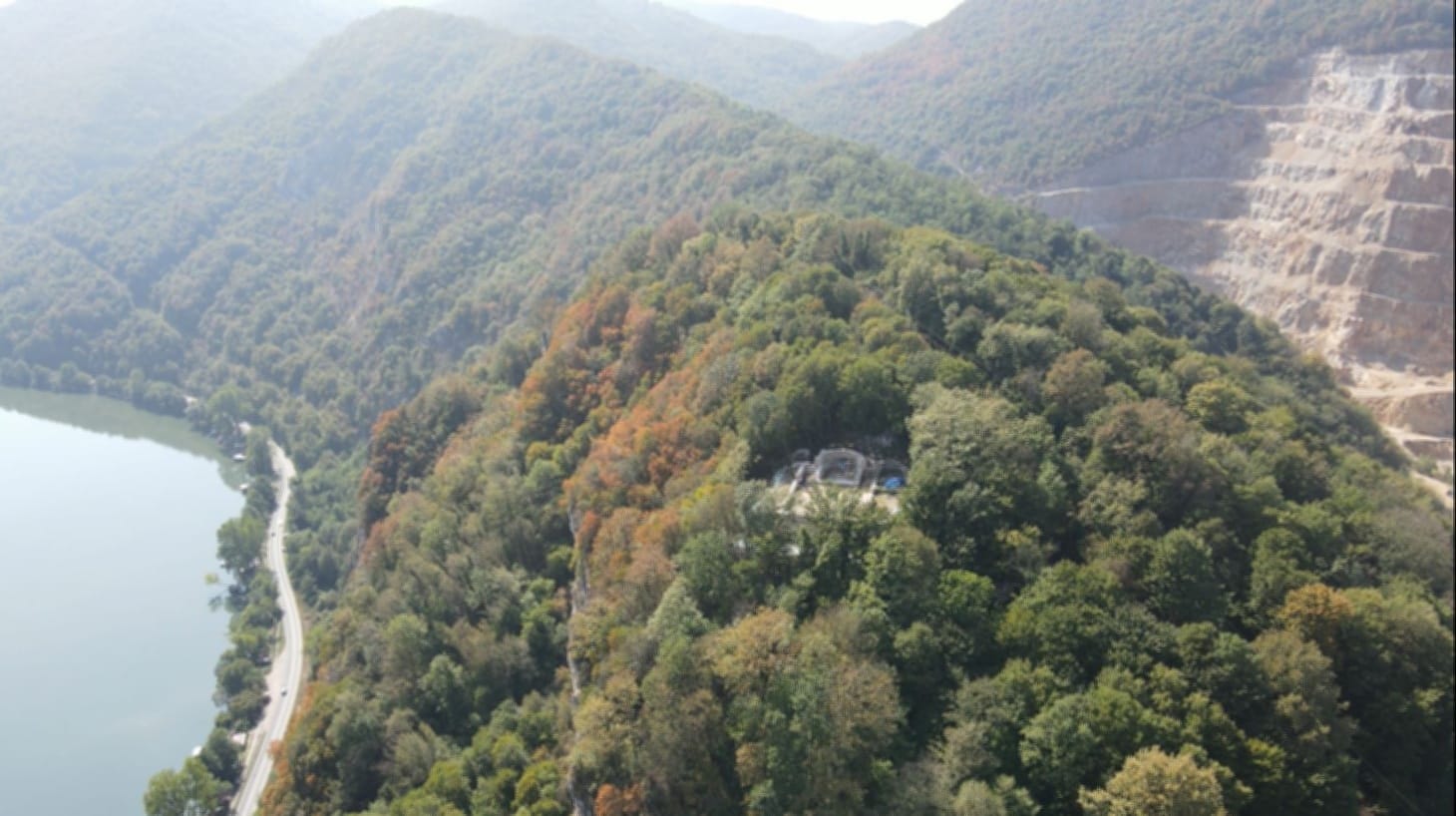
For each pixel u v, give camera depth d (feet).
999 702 236.63
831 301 451.12
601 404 511.40
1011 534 284.82
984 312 420.77
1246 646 248.11
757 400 366.22
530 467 501.56
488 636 396.78
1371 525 322.55
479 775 336.90
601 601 332.19
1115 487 305.73
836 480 342.23
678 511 334.85
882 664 244.63
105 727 598.34
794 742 228.43
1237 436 366.43
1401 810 241.14
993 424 321.73
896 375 368.07
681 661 260.83
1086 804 211.82
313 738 403.13
